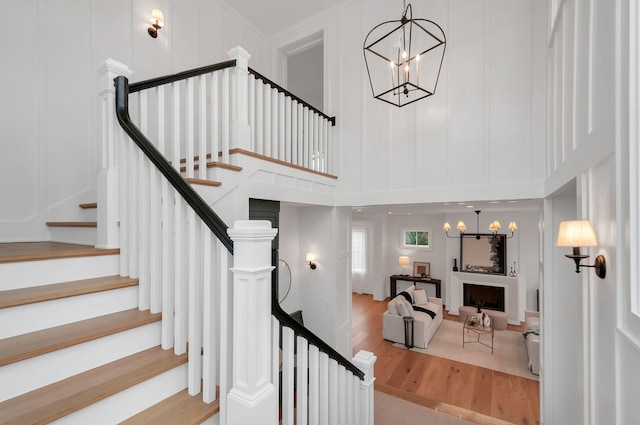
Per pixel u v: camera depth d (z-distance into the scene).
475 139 3.36
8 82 2.55
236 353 1.24
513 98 3.15
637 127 0.98
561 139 2.14
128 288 1.65
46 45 2.75
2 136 2.52
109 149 1.86
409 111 3.80
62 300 1.39
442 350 5.86
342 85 4.39
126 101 1.85
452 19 3.52
